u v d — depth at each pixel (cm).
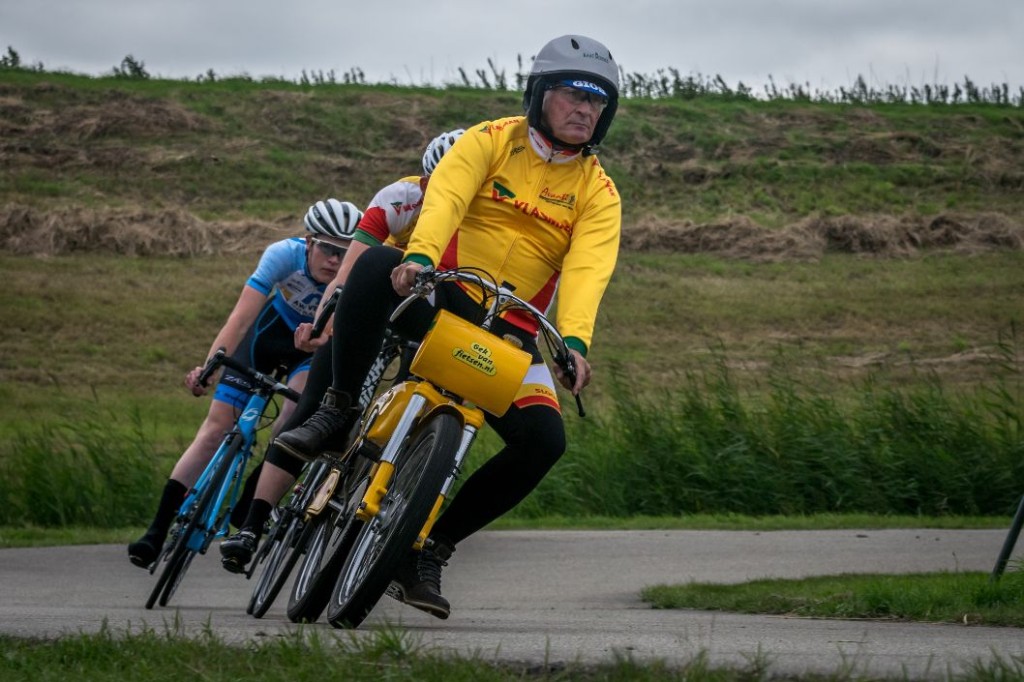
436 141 1002
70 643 714
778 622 939
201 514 1124
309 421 862
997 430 2191
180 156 5725
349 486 874
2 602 1202
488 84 7044
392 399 833
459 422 794
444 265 859
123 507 2025
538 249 865
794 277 4878
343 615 782
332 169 5812
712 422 2206
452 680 627
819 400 2245
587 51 850
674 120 6500
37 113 5981
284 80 6944
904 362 4034
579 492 2102
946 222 5372
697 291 4688
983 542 1642
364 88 6788
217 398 1202
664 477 2123
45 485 2022
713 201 5703
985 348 4144
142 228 4906
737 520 1966
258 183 5594
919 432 2191
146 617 956
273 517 1047
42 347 3925
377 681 623
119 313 4244
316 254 1170
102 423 2941
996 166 6094
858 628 875
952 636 807
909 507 2108
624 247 5119
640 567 1456
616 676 649
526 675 659
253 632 790
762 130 6456
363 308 840
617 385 2325
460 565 1486
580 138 848
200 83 6731
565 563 1495
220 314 4325
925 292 4728
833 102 7075
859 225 5272
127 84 6600
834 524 1895
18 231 4822
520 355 793
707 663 655
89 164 5609
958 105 7075
